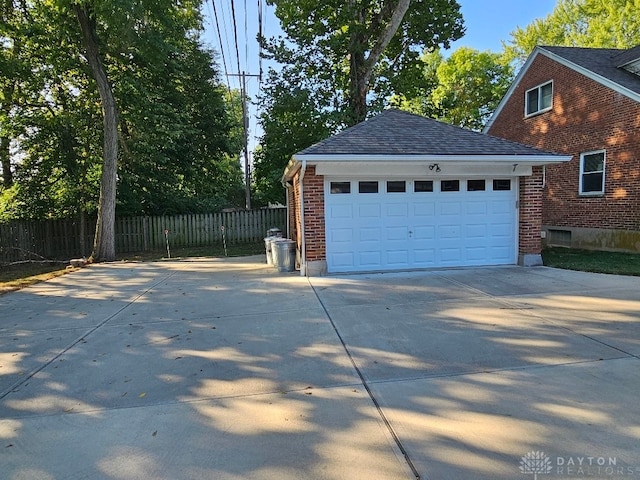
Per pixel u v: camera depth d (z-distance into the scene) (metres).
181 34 16.72
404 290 7.38
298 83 17.38
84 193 16.16
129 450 2.77
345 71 17.94
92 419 3.21
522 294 6.84
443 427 2.91
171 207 19.94
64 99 15.77
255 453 2.68
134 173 18.45
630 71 12.68
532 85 15.31
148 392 3.65
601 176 12.47
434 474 2.40
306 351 4.54
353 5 16.31
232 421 3.10
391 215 9.30
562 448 2.62
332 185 9.08
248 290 7.90
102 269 11.98
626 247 11.59
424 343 4.66
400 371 3.92
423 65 18.53
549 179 14.50
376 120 10.34
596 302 6.19
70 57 14.21
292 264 10.23
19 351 4.86
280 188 17.88
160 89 18.52
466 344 4.58
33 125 15.13
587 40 24.75
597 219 12.57
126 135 17.11
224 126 22.84
